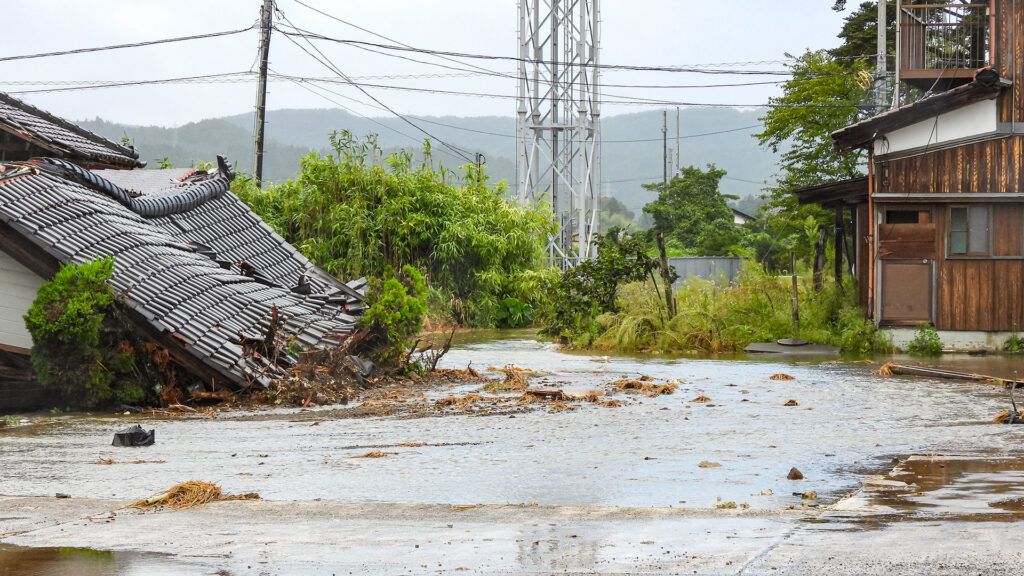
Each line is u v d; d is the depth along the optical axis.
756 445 11.62
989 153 27.77
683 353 28.69
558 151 54.22
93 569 6.36
